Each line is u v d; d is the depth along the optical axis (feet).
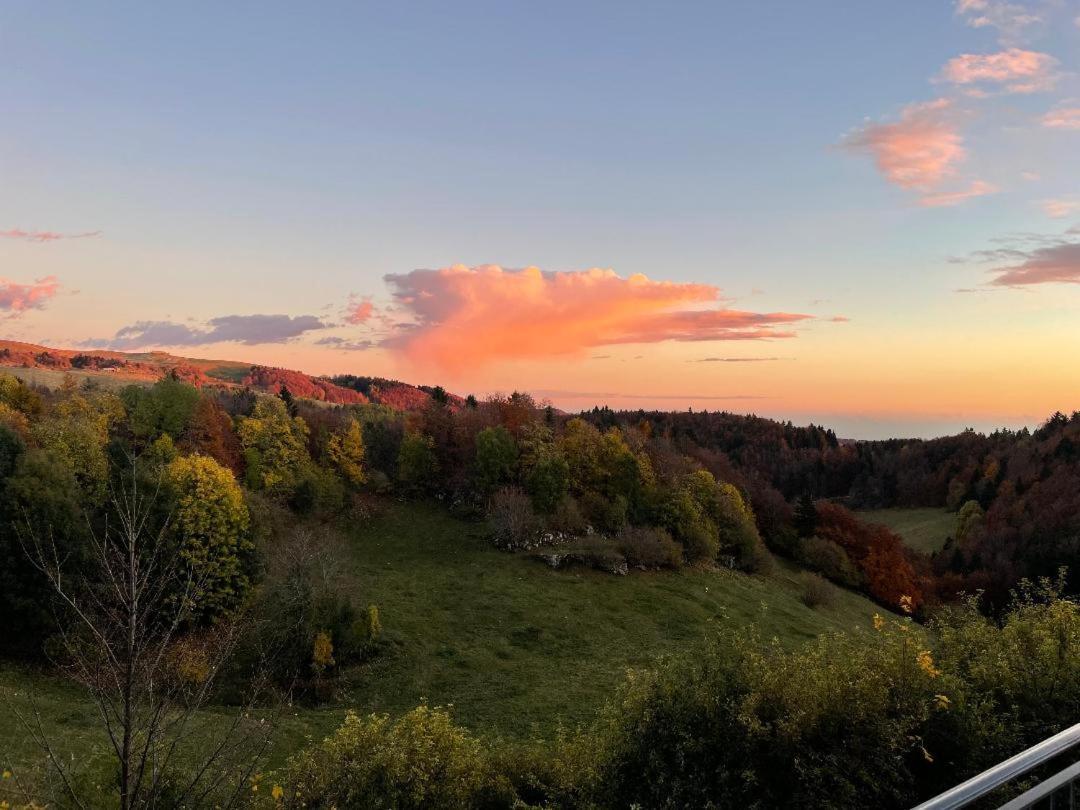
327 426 277.44
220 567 126.93
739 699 35.27
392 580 171.83
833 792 31.68
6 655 105.60
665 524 215.72
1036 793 16.39
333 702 111.86
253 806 34.91
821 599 203.62
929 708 34.19
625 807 36.73
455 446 254.47
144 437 214.90
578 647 143.23
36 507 112.16
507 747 56.44
